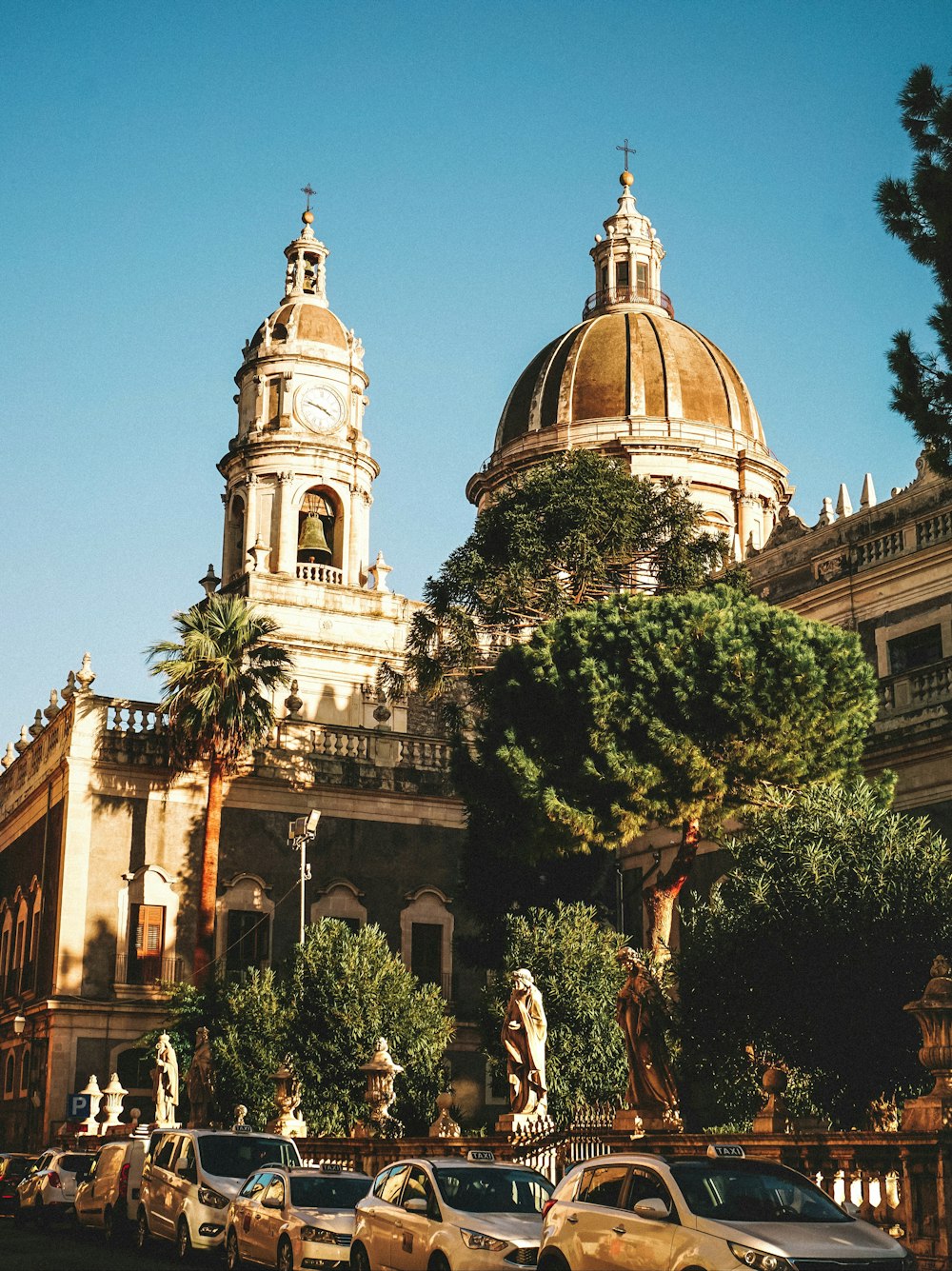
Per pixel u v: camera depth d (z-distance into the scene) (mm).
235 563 60062
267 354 60781
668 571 43562
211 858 44688
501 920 42312
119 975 45031
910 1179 16453
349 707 56094
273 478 59469
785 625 32781
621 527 42906
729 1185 13477
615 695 32469
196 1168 23578
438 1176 17219
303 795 48500
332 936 38281
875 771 34750
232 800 47562
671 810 32500
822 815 25828
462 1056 48062
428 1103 36375
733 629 32656
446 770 50750
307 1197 20062
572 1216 14211
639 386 60000
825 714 32250
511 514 42781
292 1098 34312
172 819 47000
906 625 37375
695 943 25359
